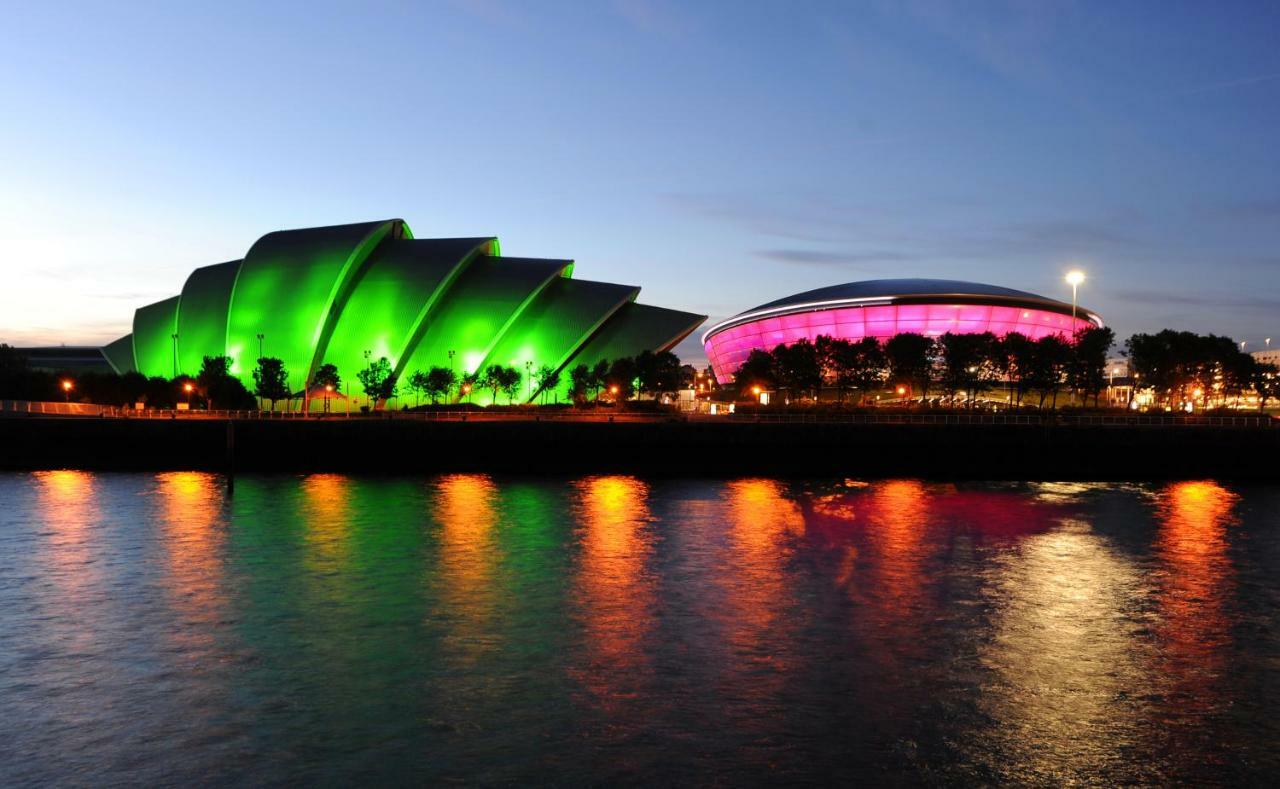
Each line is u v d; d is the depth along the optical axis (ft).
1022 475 214.28
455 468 231.71
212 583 100.99
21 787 53.57
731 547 120.47
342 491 183.52
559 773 54.90
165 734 60.49
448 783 53.72
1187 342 315.99
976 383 333.42
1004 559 112.98
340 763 56.29
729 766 55.77
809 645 78.43
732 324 441.27
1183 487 191.42
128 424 243.19
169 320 422.00
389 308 386.73
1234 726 61.67
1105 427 215.51
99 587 99.25
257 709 64.59
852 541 124.88
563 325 408.67
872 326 391.65
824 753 57.52
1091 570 107.04
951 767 55.72
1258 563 110.93
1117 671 72.02
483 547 120.47
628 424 226.99
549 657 75.41
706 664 73.67
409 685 69.10
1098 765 56.13
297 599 94.07
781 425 222.28
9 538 128.06
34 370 462.19
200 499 170.60
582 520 143.02
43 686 69.10
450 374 377.50
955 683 69.31
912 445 217.97
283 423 237.25
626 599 93.91
